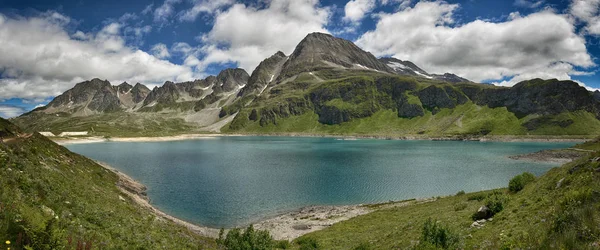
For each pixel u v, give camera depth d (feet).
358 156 484.33
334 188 245.65
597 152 78.74
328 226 146.10
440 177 291.79
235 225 159.94
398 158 452.35
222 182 267.39
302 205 199.52
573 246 41.68
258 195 222.48
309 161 418.72
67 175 119.24
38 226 42.34
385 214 144.25
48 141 173.37
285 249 104.73
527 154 460.14
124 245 63.67
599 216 46.29
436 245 69.15
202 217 172.35
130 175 298.35
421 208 142.51
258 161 418.72
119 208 103.71
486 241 63.98
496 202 86.79
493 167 353.92
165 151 578.66
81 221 65.57
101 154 508.53
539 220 60.49
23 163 85.05
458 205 117.50
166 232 92.07
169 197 213.87
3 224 39.73
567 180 76.54
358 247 89.71
